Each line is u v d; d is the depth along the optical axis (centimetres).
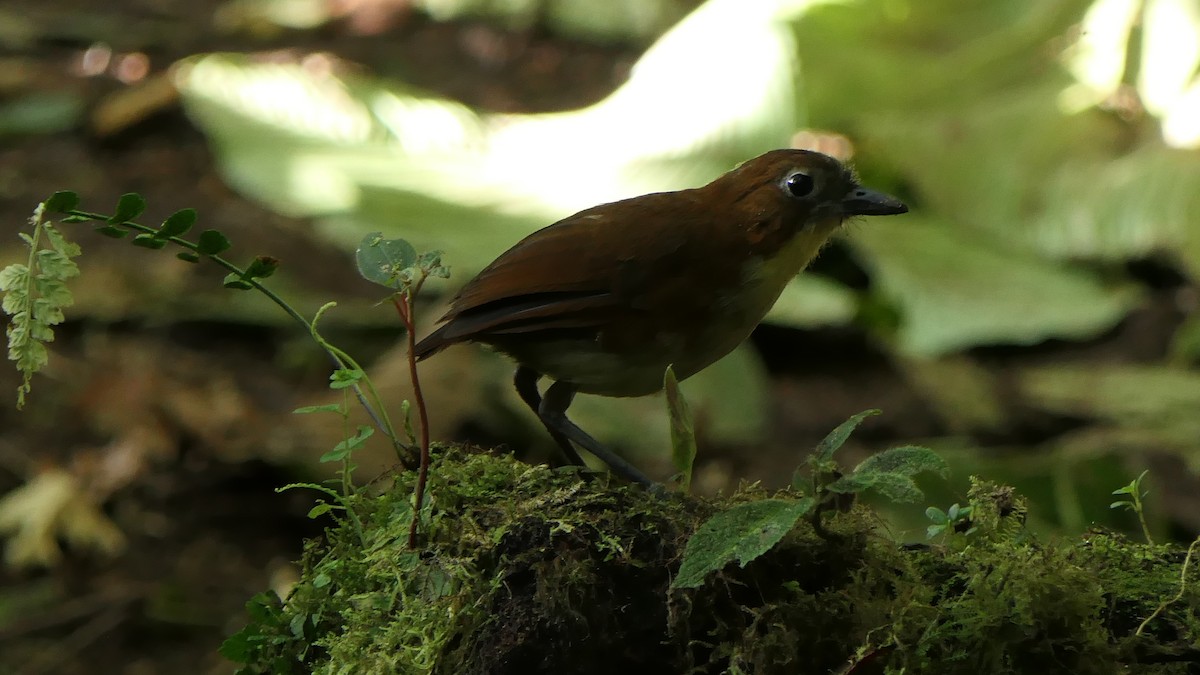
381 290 1344
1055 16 1427
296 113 1570
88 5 2016
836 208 555
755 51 1420
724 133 1399
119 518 1048
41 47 1834
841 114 1447
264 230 1403
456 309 543
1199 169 1326
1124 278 1383
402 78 1772
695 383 1188
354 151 1520
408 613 410
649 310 527
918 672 392
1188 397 1166
